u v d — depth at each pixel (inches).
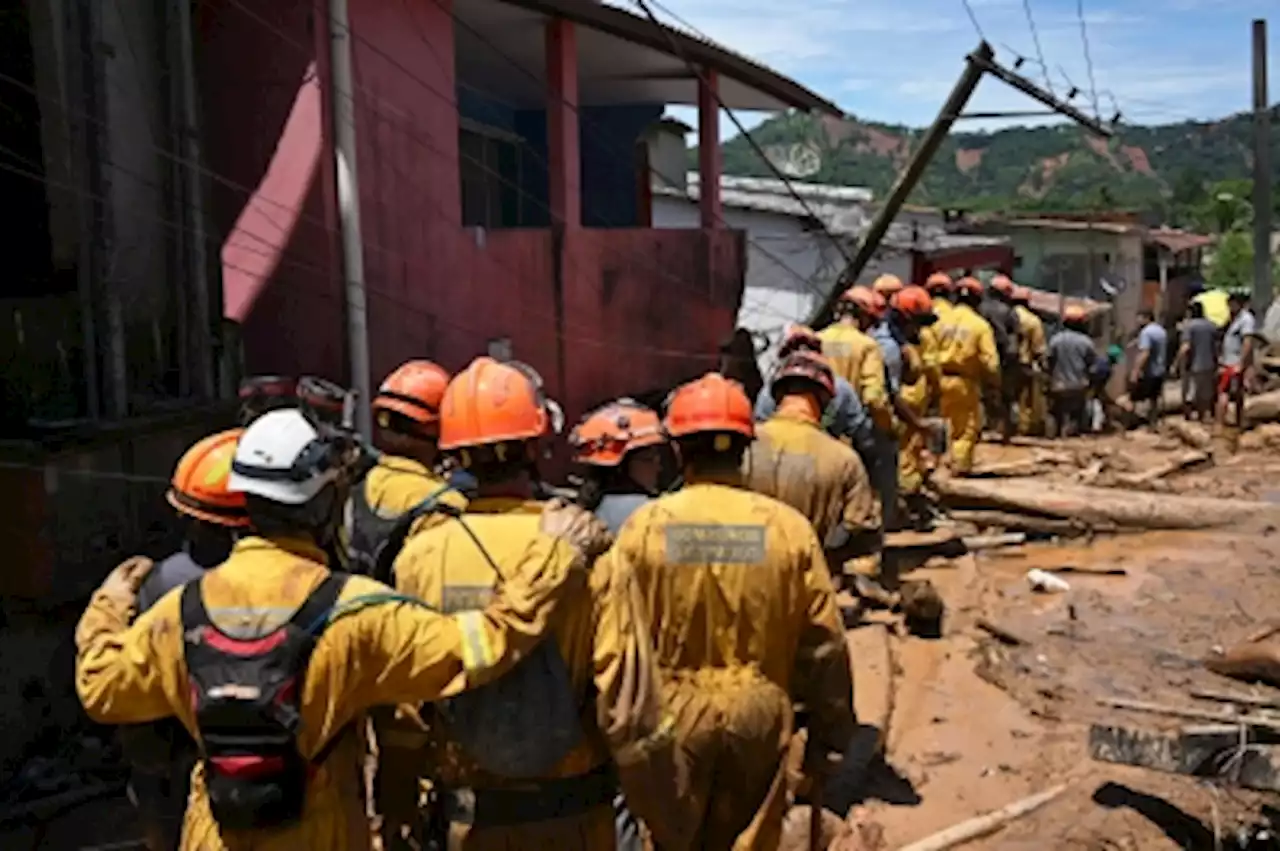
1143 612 331.3
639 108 666.8
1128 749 201.5
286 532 111.9
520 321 427.8
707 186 584.4
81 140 255.9
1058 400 663.1
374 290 339.9
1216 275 2138.3
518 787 126.9
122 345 257.3
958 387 478.9
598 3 437.4
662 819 128.1
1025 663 288.7
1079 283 1234.0
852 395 309.1
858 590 336.5
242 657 105.3
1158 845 203.3
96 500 245.6
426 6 370.0
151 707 111.2
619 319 498.9
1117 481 499.5
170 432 271.0
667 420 160.4
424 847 142.1
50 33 265.9
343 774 114.8
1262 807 215.5
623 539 153.1
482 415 129.4
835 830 202.4
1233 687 270.1
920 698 271.0
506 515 129.9
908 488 422.6
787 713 153.0
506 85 567.5
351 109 321.4
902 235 790.5
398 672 109.7
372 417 331.3
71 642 219.6
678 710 148.3
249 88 320.8
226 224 326.6
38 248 272.5
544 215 624.4
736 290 611.5
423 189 368.2
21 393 253.1
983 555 400.2
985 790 225.9
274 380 212.5
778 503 155.6
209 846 111.2
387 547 164.1
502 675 117.6
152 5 302.7
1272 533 418.0
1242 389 660.7
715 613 149.6
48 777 222.8
